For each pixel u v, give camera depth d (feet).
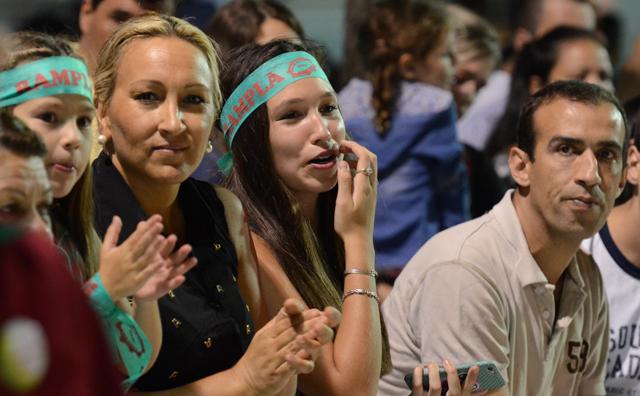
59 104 13.83
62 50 14.11
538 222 19.94
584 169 19.33
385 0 30.40
